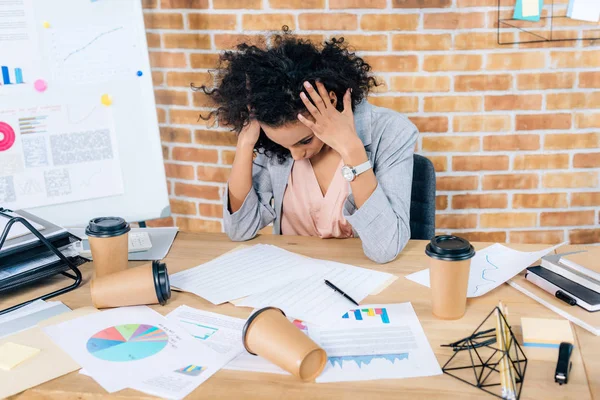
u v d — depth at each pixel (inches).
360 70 61.3
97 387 36.9
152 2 96.2
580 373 36.4
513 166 94.3
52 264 50.9
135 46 73.6
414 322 42.9
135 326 43.6
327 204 63.6
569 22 87.9
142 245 58.3
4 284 48.3
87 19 70.6
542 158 93.7
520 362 37.8
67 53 69.7
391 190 58.1
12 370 38.6
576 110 91.4
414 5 89.0
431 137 94.2
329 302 46.3
